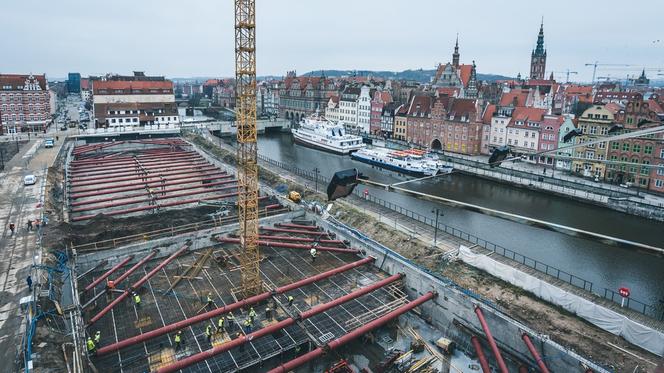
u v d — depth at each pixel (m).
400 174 128.75
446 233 68.31
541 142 123.69
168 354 43.78
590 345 41.41
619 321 42.28
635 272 65.69
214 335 46.69
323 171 129.00
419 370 43.88
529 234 79.88
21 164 103.94
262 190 93.06
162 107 182.50
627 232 80.25
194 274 58.66
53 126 174.25
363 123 187.88
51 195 82.94
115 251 61.28
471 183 116.62
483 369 42.25
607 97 177.00
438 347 47.72
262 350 44.94
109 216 76.25
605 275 64.75
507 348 45.31
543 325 44.59
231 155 124.62
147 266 61.25
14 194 80.62
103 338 45.88
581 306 45.22
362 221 72.94
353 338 44.72
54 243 60.31
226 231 69.25
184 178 101.62
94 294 54.09
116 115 173.12
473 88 199.88
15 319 42.22
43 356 37.25
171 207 85.75
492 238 77.62
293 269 61.47
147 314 50.25
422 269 55.00
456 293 49.56
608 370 37.53
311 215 77.12
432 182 118.31
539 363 40.19
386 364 43.25
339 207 79.50
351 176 41.44
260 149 167.25
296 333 47.81
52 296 46.66
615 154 104.88
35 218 68.69
